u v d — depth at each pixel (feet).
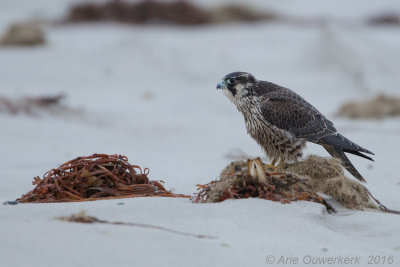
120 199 23.48
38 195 24.39
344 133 53.42
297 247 18.49
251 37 114.01
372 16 145.59
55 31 122.52
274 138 30.73
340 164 26.58
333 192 24.99
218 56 96.32
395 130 54.29
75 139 48.60
